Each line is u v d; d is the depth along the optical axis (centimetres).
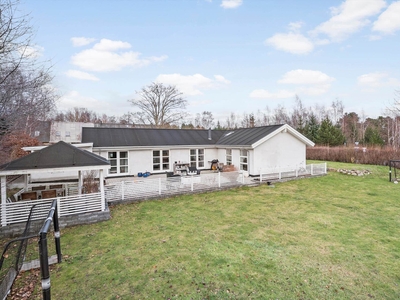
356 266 562
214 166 1980
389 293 461
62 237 780
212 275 532
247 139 1753
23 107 737
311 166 1769
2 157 912
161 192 1265
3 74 661
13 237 823
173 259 611
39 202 868
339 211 989
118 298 460
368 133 3975
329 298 448
